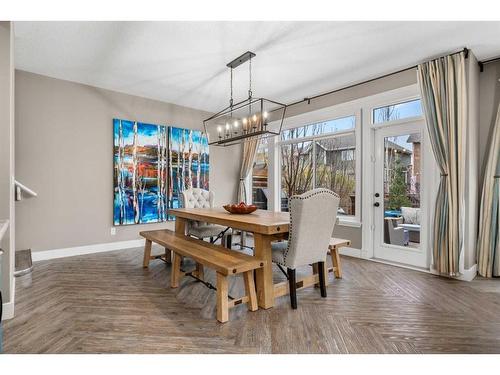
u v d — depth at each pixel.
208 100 5.09
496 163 3.29
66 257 4.05
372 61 3.44
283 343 1.88
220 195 6.03
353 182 4.39
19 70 3.72
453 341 1.91
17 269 3.24
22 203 3.78
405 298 2.63
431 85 3.30
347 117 4.45
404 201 3.79
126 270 3.45
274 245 2.70
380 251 4.02
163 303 2.50
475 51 3.17
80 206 4.23
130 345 1.85
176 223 3.96
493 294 2.72
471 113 3.18
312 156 4.99
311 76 3.91
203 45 3.05
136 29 2.74
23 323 2.12
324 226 2.54
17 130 3.72
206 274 3.34
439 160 3.25
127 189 4.66
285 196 5.54
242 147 6.37
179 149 5.31
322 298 2.63
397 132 3.84
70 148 4.14
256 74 3.86
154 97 4.91
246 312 2.34
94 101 4.36
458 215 3.11
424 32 2.78
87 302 2.51
